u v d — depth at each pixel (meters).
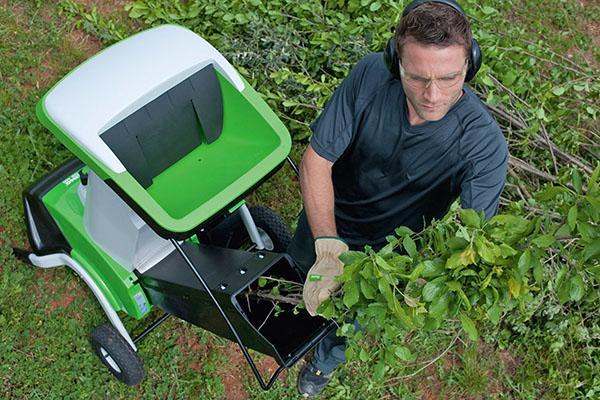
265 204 4.64
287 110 4.81
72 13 5.00
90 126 3.10
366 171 2.91
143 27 5.11
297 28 5.01
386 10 4.95
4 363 4.00
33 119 4.61
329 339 3.72
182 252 3.14
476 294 2.15
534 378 4.36
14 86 4.73
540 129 4.58
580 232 2.04
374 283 2.20
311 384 4.14
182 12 5.00
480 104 2.70
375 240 3.19
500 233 2.08
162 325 4.21
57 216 3.75
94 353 4.10
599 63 5.45
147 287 3.61
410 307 2.18
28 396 3.96
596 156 4.71
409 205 2.96
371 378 4.26
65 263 3.86
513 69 4.67
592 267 2.12
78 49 4.92
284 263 3.07
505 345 4.42
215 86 3.39
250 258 3.20
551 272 3.99
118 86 3.19
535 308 4.16
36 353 4.05
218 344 4.25
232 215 3.84
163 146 3.37
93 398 4.03
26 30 4.91
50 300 4.20
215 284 3.13
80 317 4.20
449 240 2.08
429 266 2.12
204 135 3.47
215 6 4.89
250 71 4.79
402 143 2.74
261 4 4.88
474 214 2.10
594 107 4.71
